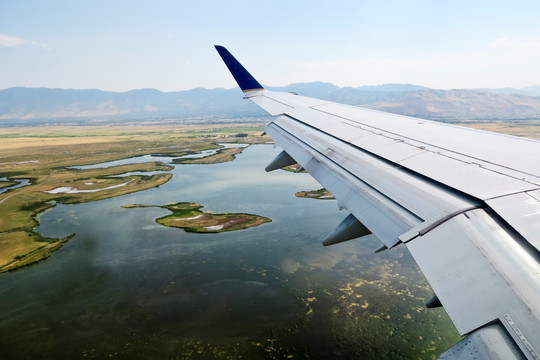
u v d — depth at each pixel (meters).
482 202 5.82
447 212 5.68
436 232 5.25
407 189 6.89
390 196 6.83
